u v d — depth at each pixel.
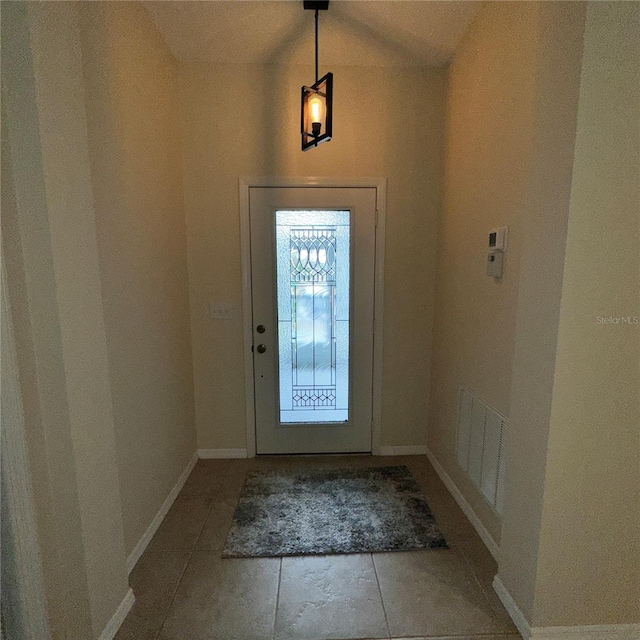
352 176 2.36
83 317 1.17
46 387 1.08
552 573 1.24
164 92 2.04
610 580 1.25
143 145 1.78
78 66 1.15
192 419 2.49
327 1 1.76
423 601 1.45
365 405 2.60
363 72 2.28
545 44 1.15
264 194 2.37
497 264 1.62
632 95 1.02
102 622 1.27
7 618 1.04
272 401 2.58
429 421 2.58
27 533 1.03
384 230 2.42
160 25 1.92
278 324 2.51
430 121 2.34
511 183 1.52
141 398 1.74
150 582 1.54
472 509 1.90
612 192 1.06
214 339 2.49
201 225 2.38
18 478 1.00
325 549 1.71
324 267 2.47
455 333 2.12
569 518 1.21
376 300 2.49
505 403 1.59
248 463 2.53
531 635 1.27
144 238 1.79
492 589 1.50
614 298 1.10
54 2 1.04
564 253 1.08
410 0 1.75
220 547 1.73
